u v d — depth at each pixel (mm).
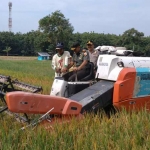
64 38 106438
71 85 7637
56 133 5656
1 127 6035
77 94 7398
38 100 5785
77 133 5773
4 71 27500
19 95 5555
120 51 8898
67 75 8344
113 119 6797
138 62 7652
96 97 7043
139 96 7480
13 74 23812
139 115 6816
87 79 8039
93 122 6434
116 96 7152
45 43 110688
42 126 5844
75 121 6137
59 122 6133
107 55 7738
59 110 6098
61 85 7566
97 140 5414
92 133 5715
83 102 6934
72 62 8883
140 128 6023
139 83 7438
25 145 5199
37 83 16062
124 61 7508
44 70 35438
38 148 5008
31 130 5586
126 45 67938
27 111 5668
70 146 5340
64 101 6160
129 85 7277
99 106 7102
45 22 107562
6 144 5207
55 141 5285
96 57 8781
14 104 5508
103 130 5898
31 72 29891
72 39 107188
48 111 5930
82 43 100875
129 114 6879
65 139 5434
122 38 69000
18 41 130500
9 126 6375
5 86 8102
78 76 8039
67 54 8945
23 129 5809
